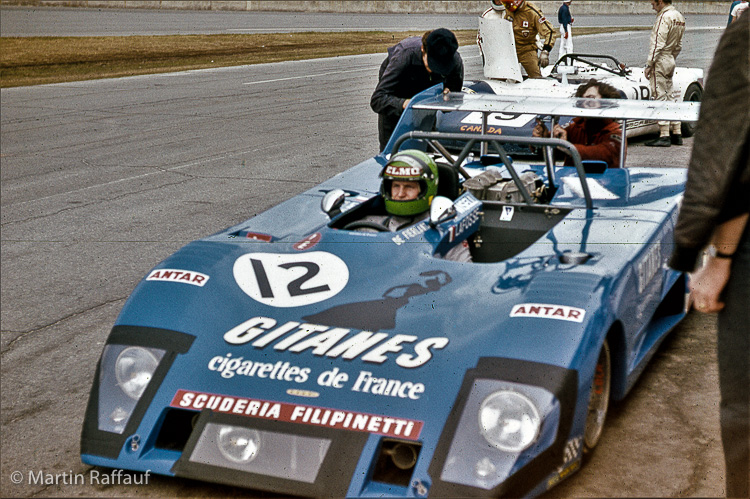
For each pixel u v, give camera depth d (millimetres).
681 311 3537
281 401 2283
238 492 2318
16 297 4371
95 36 24531
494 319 2412
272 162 8039
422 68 5348
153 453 2338
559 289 2494
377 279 2779
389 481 2211
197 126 10539
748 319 1503
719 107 1443
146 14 35000
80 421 2936
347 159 8070
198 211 6184
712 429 2617
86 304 4242
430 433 2131
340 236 3096
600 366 2508
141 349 2510
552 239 3002
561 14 13625
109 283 4582
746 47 1407
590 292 2459
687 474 2312
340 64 18672
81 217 6113
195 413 2484
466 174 4059
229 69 17984
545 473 2090
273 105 12320
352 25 29297
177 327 2564
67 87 15156
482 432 2111
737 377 1521
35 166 8258
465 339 2357
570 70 7738
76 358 3541
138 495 2348
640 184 3703
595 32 18953
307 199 3701
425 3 37844
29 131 10492
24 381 3309
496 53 7184
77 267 4887
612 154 4305
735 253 1524
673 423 2680
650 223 3123
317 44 23375
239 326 2568
